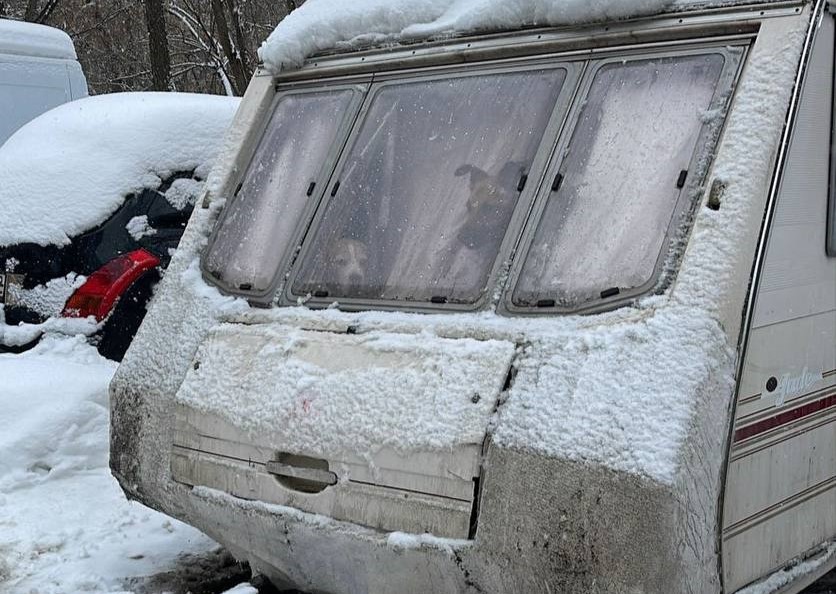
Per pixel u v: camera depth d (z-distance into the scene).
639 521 2.64
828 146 3.21
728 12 3.15
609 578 2.69
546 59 3.53
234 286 3.91
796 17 3.02
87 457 5.72
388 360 3.21
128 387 3.96
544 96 3.47
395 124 3.83
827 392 3.32
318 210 3.84
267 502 3.39
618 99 3.29
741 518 2.94
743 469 2.92
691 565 2.68
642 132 3.19
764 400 2.99
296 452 3.29
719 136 3.03
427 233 3.52
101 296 6.28
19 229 6.32
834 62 3.21
